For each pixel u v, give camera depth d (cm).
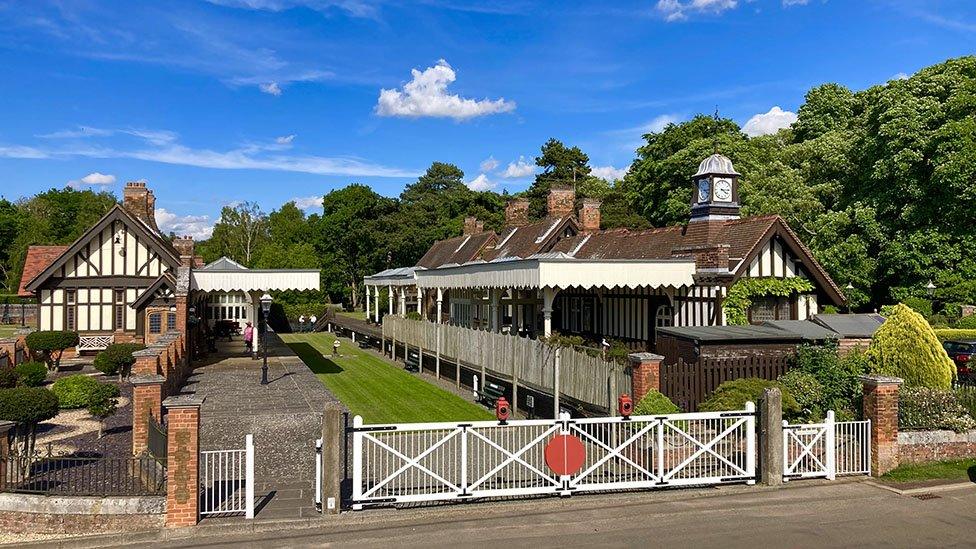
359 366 2853
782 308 1905
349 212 6769
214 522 909
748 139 4216
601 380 1377
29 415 1110
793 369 1328
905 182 3003
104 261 2853
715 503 994
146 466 1003
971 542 838
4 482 927
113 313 2852
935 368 1350
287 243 7662
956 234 2941
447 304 3769
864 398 1149
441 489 1060
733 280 1805
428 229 6550
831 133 3572
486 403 1981
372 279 4238
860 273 3150
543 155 6234
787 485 1068
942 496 1011
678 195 3741
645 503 996
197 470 902
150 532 880
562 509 976
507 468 1188
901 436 1152
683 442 1120
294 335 4559
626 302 2259
